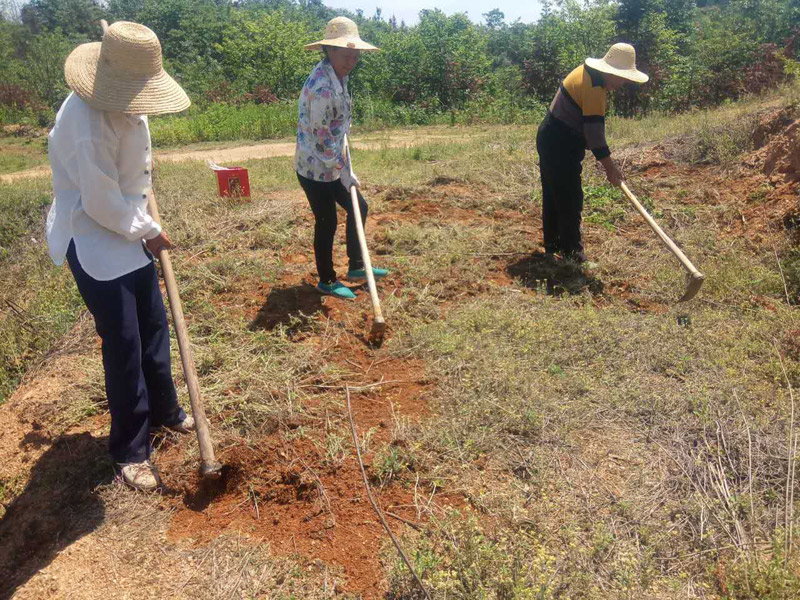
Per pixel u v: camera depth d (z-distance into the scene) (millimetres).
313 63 22438
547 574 2338
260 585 2504
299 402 3457
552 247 5367
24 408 3625
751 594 2273
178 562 2639
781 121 6406
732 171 6438
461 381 3555
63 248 2873
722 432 3076
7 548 2865
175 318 3117
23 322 4836
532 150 8547
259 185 7539
